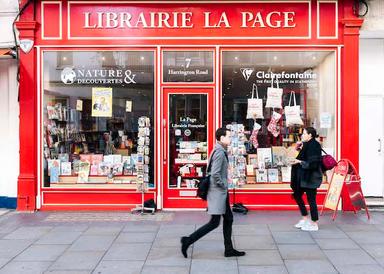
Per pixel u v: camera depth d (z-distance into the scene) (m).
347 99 9.31
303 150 7.90
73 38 9.52
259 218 8.82
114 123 9.66
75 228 8.17
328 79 9.49
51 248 7.03
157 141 9.52
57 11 9.52
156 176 9.52
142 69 9.56
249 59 9.51
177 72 9.51
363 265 6.19
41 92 9.59
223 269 6.08
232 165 9.43
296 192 8.10
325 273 5.91
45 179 9.64
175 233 7.80
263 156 9.57
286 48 9.43
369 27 9.40
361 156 10.20
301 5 9.38
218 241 7.34
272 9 9.40
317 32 9.37
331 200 8.77
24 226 8.34
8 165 9.83
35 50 9.55
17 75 9.58
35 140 9.55
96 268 6.14
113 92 9.63
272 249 6.91
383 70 10.15
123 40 9.49
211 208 6.40
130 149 9.64
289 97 9.55
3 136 9.86
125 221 8.66
